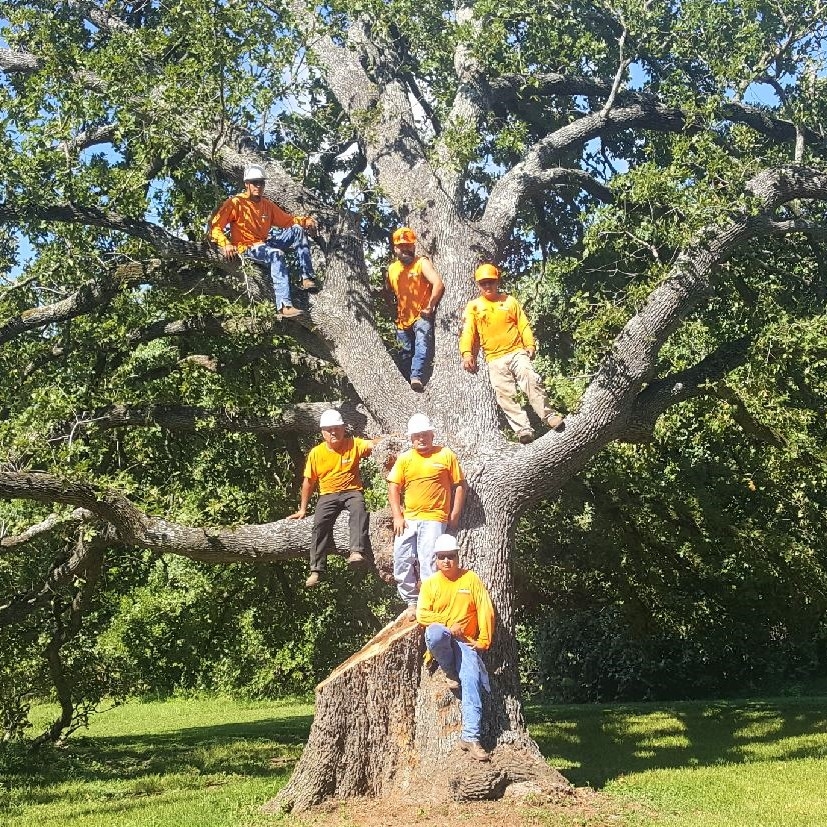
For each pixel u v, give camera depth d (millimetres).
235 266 11328
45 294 13227
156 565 17344
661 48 14805
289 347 13578
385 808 8602
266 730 17688
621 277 14625
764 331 12203
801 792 9117
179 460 14383
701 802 8680
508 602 9812
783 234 13766
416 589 9500
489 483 10016
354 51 13656
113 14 14086
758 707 16703
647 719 15539
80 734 18953
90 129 13234
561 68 15281
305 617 16656
